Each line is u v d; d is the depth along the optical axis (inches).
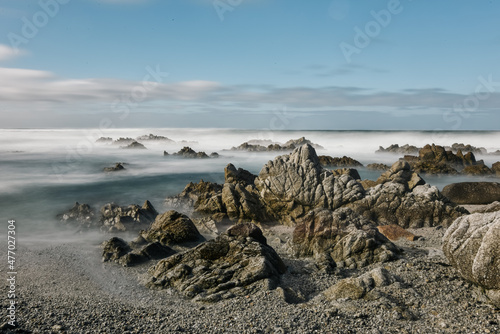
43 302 490.9
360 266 624.7
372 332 396.5
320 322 423.2
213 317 447.8
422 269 546.3
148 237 802.8
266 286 519.8
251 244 606.2
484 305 425.4
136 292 546.0
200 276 558.3
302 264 650.8
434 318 417.4
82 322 429.7
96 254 736.3
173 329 418.0
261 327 417.7
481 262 419.2
